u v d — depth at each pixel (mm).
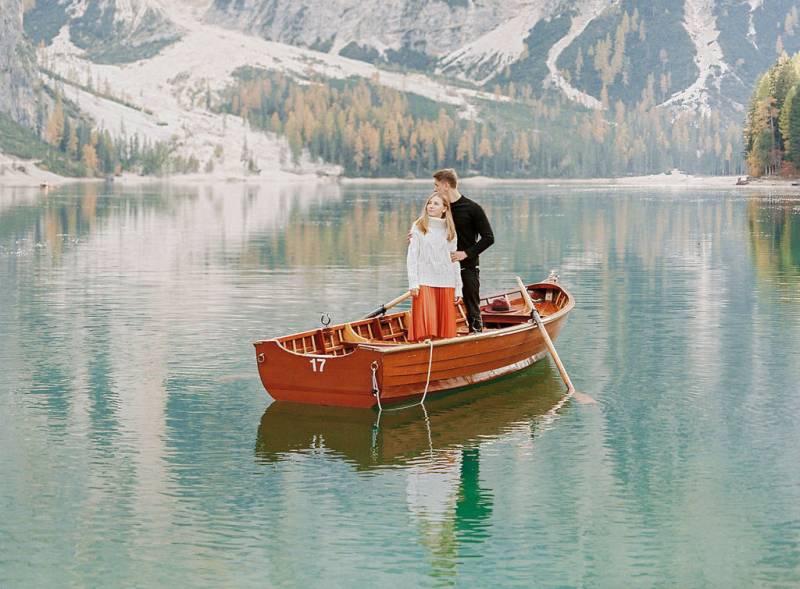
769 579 8969
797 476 11703
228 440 13227
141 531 10062
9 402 15102
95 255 39875
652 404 15102
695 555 9477
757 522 10281
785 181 159875
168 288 28812
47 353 18844
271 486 11422
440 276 15359
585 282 30219
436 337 15414
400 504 10859
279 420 14203
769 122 165000
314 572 9125
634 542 9797
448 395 15797
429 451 12805
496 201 106062
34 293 27703
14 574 9078
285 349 14711
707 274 32125
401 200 118938
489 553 9547
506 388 16297
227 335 20812
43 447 12852
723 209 78438
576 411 14789
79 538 9883
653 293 27359
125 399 15305
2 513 10531
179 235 52250
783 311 23781
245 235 52281
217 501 10938
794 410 14625
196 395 15570
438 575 9062
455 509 10680
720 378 16688
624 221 63812
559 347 19453
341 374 14453
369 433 13633
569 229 56156
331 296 26938
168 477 11727
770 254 39031
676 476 11750
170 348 19344
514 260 37688
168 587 8812
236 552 9555
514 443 13156
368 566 9258
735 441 13125
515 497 11078
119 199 113438
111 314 23703
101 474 11797
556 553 9539
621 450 12789
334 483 11555
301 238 50125
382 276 31984
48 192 142500
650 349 19188
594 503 10867
